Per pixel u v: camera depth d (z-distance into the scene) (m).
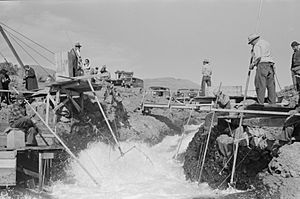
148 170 19.58
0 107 18.27
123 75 42.09
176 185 16.16
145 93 37.16
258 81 12.54
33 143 14.18
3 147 13.48
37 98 22.42
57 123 19.75
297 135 10.78
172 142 29.58
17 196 12.47
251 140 12.44
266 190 9.71
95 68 27.75
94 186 15.72
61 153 16.86
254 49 12.64
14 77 28.64
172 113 36.88
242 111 11.19
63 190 14.63
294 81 14.38
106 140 22.77
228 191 13.30
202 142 17.48
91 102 24.44
